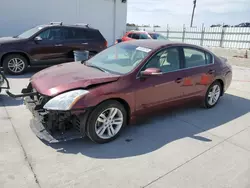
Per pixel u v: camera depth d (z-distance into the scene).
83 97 2.78
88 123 2.91
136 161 2.76
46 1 12.70
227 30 18.16
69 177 2.40
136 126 3.74
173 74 3.79
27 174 2.39
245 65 11.87
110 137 3.17
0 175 2.35
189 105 4.37
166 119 4.11
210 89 4.67
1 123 3.51
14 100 4.60
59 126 2.86
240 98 5.71
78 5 13.96
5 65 6.77
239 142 3.40
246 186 2.43
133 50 3.81
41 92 2.91
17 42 6.79
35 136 3.17
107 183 2.35
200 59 4.41
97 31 8.45
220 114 4.52
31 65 7.21
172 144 3.22
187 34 21.06
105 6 15.23
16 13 11.91
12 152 2.76
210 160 2.88
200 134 3.58
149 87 3.43
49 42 7.31
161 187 2.34
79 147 2.99
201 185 2.40
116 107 3.12
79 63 4.02
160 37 14.26
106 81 3.04
